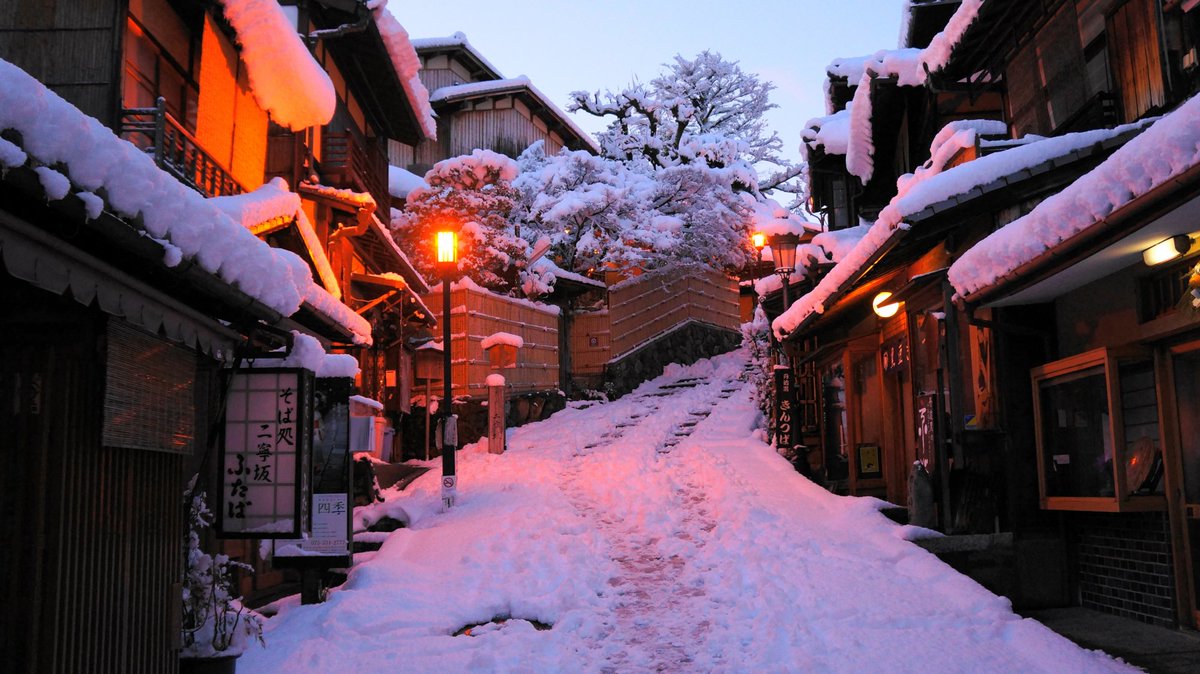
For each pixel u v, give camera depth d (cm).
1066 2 1122
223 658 659
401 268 2122
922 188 959
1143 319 793
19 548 485
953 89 1405
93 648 517
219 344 637
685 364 3403
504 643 809
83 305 516
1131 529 853
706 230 3170
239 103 1363
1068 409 902
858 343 1544
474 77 3806
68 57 1074
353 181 1881
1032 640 737
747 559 1095
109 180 414
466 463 2023
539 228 2934
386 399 2167
